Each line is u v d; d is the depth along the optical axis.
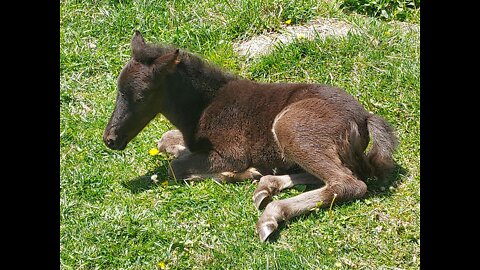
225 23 9.05
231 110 7.01
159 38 9.04
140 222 6.31
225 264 5.86
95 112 8.03
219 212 6.43
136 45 6.94
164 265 5.89
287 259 5.80
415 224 6.16
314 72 8.21
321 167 6.41
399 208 6.35
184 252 6.00
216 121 7.01
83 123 7.83
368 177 6.66
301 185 6.69
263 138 6.87
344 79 8.05
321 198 6.30
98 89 8.44
